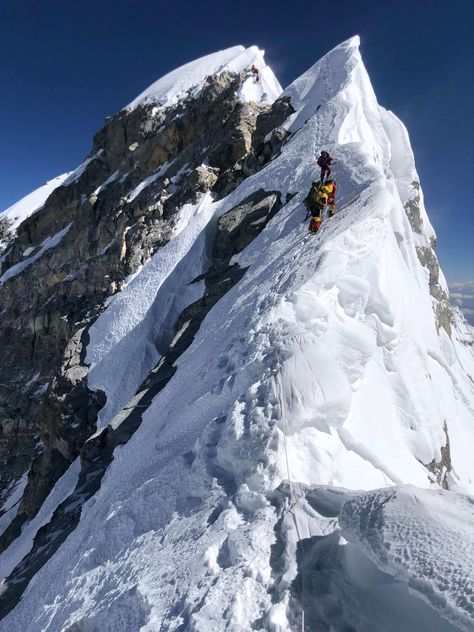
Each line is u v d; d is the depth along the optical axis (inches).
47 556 341.7
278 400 205.2
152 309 777.6
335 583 131.0
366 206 372.2
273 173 726.5
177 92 1509.6
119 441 437.4
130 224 1173.1
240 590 136.6
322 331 256.2
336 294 287.3
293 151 733.3
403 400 288.2
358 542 121.8
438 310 800.3
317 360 221.3
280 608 126.2
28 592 283.3
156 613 147.7
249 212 692.7
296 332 247.3
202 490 201.3
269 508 167.8
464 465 456.4
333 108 739.4
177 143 1373.0
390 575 120.6
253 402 212.8
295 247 414.6
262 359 238.5
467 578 96.1
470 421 535.8
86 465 479.8
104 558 218.1
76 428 690.8
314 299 274.8
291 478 180.4
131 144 1498.5
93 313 958.4
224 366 291.3
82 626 179.9
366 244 316.8
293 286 295.6
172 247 878.4
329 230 373.1
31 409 1203.9
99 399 713.6
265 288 368.2
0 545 723.4
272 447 188.4
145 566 179.0
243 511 175.5
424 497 121.5
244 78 1363.2
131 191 1338.6
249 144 1096.2
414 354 317.4
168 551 178.9
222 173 1104.2
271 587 136.2
